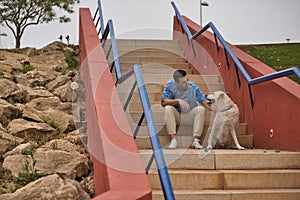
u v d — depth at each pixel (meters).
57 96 8.12
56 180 4.66
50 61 10.37
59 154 5.50
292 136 5.84
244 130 7.11
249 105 7.11
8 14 12.93
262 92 6.64
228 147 6.37
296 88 6.07
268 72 6.90
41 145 6.15
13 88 7.68
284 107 6.02
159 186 4.92
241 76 7.47
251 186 5.10
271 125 6.37
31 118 6.82
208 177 5.04
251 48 14.27
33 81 8.70
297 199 4.92
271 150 5.86
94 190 5.12
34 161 5.22
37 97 7.84
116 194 3.42
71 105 7.70
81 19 10.16
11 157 5.37
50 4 13.22
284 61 12.11
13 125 6.43
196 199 4.79
